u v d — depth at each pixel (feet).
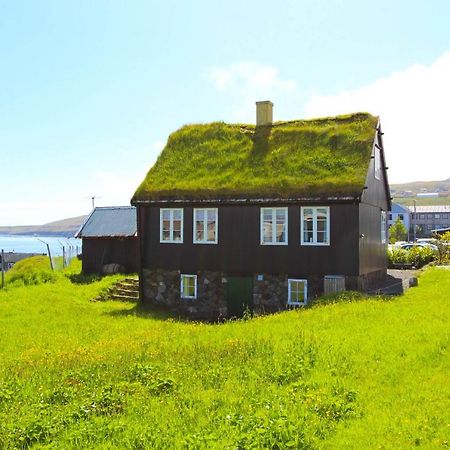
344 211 85.10
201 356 48.21
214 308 94.32
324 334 53.31
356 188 83.46
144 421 33.12
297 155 93.91
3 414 35.17
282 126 102.42
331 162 89.71
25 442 30.76
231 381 40.22
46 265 139.23
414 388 35.73
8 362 53.88
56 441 30.58
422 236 463.42
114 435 30.71
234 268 92.63
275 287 89.76
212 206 94.58
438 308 63.77
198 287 95.86
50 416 34.53
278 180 90.12
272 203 88.94
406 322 56.29
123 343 59.36
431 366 40.22
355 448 27.25
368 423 30.50
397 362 41.63
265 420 30.32
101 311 89.97
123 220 131.34
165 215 99.30
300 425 29.68
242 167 96.53
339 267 85.05
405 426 29.55
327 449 27.53
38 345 63.57
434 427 29.19
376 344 47.47
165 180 100.27
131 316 84.74
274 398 35.12
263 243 90.63
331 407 32.96
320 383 38.04
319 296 86.48
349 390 35.91
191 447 27.84
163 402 36.58
